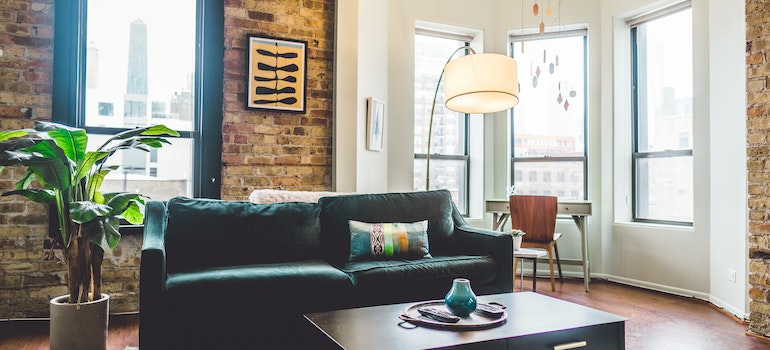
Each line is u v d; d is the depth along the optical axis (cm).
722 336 312
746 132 323
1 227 339
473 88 325
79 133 256
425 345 165
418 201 352
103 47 372
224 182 398
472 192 541
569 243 508
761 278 312
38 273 345
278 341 250
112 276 360
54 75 347
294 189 418
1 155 240
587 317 200
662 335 315
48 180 254
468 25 521
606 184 495
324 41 431
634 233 471
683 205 447
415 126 522
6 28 344
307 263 292
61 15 351
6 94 343
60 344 259
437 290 290
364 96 436
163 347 229
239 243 292
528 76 541
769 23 312
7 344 293
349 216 328
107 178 372
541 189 534
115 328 325
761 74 315
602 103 500
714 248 391
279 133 415
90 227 252
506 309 212
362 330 182
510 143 541
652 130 478
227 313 239
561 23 516
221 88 394
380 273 275
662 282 446
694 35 421
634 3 473
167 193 386
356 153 424
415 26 511
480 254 327
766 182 312
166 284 235
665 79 466
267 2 412
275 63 411
